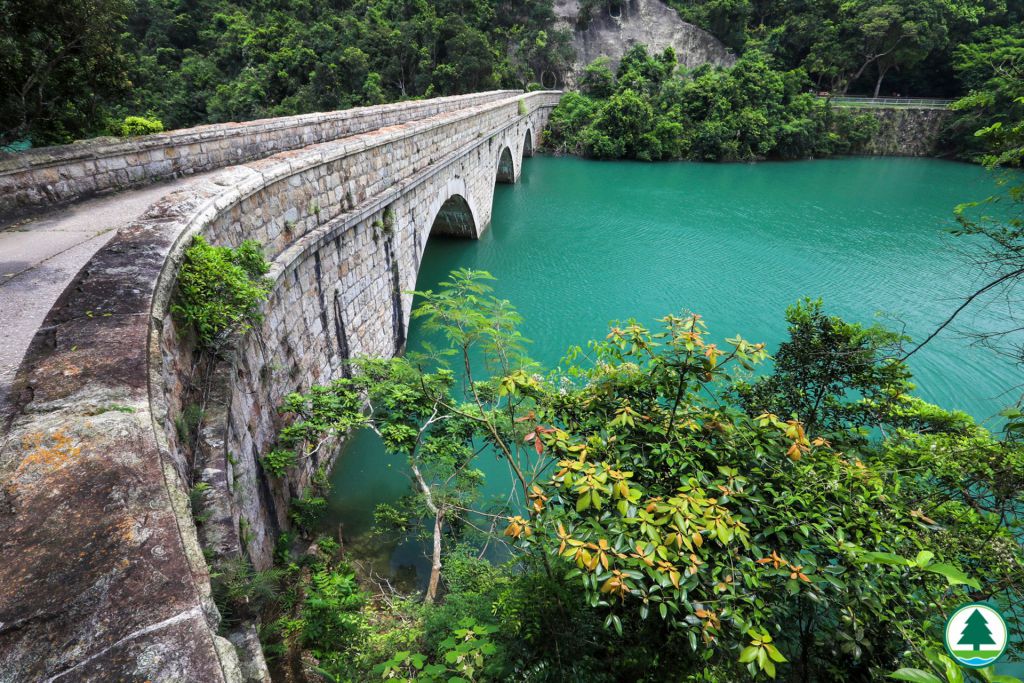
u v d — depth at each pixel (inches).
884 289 745.0
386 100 1879.9
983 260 211.8
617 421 176.9
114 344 129.3
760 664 114.5
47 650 65.7
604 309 690.8
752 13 2581.2
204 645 67.9
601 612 179.8
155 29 2250.2
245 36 2073.1
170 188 365.7
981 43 1804.9
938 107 1910.7
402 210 489.7
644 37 2615.7
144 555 78.5
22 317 190.5
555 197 1316.4
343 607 236.8
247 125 464.8
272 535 267.7
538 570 200.4
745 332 635.5
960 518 175.9
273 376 277.4
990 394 506.6
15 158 300.5
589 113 2026.3
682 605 141.3
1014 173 164.4
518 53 2379.4
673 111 1953.7
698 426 179.5
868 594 133.1
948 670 67.7
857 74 2087.8
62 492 87.7
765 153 1915.6
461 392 475.5
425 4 2121.1
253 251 233.1
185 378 187.6
